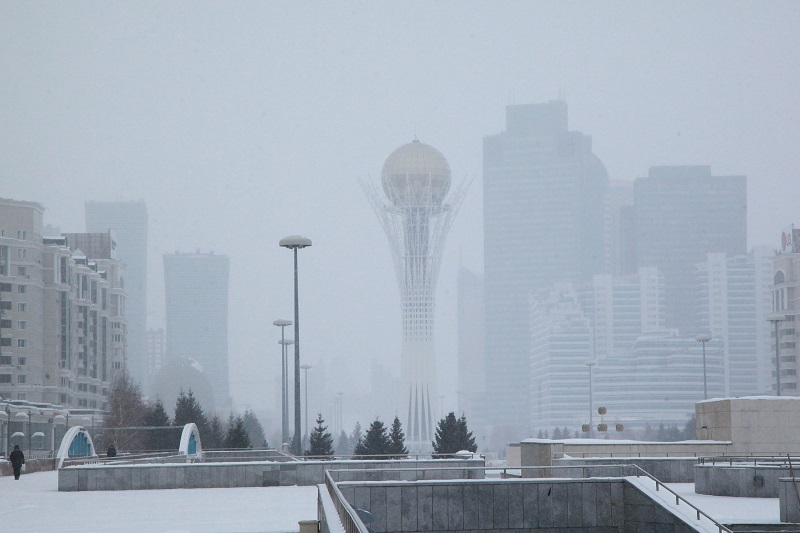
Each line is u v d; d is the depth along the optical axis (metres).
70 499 75.81
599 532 62.47
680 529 56.88
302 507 66.19
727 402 103.56
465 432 154.00
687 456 99.88
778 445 102.38
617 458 91.81
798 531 54.94
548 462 95.94
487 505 62.38
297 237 123.88
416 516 61.81
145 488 86.25
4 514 63.78
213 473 87.75
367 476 73.12
